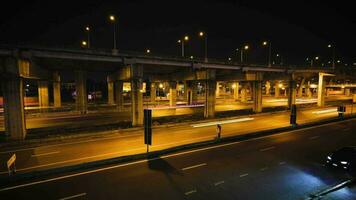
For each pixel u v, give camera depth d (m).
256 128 31.77
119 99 55.72
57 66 36.84
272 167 16.95
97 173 15.79
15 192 13.17
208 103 40.75
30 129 30.19
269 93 122.00
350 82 83.06
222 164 17.48
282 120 38.62
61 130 29.31
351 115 40.69
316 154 19.95
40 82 54.16
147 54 34.41
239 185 14.04
